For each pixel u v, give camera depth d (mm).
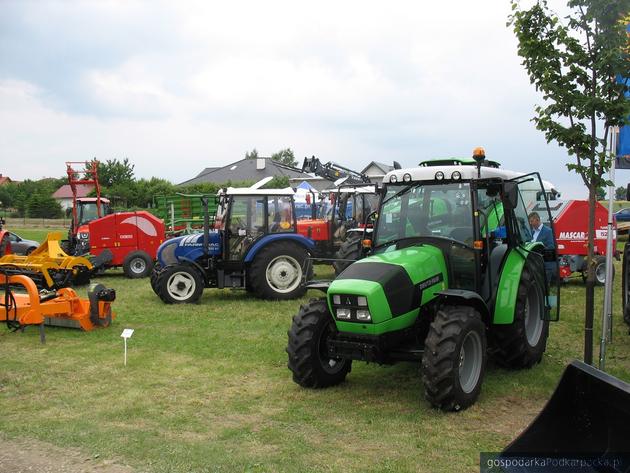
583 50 5574
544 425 3604
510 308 6047
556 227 12547
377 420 5125
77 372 6723
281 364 6973
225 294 12469
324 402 5621
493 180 6035
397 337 5480
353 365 6840
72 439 4766
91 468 4258
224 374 6609
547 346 7672
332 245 15102
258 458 4387
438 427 4941
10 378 6477
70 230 17719
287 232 11812
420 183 6309
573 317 9469
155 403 5672
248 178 53812
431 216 6176
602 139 5656
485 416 5191
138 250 15789
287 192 11797
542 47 5684
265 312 10320
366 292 5164
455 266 5953
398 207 6383
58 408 5559
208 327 9094
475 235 5918
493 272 6168
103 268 15625
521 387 5953
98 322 8945
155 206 31750
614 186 6570
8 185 65812
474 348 5484
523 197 7285
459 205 6059
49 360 7219
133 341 8156
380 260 5648
